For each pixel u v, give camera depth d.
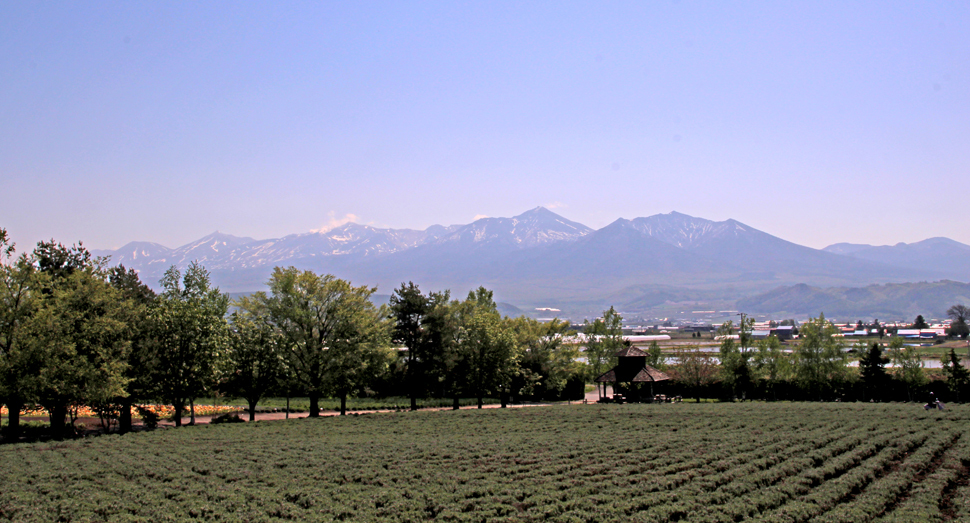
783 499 24.14
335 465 30.23
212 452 33.94
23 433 47.25
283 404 72.25
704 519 21.30
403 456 32.44
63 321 40.44
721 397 83.94
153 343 46.59
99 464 30.53
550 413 54.88
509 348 65.81
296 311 54.25
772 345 79.75
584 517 21.52
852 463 30.59
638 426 44.84
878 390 75.75
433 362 62.88
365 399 79.62
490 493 24.98
